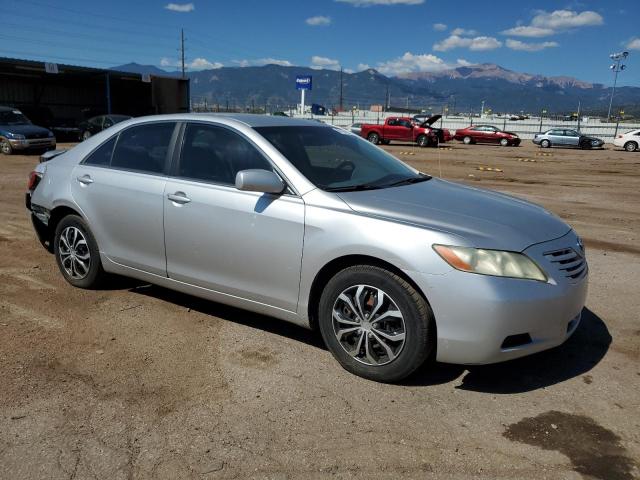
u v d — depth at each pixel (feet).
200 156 13.57
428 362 12.16
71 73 115.44
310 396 10.61
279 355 12.33
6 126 67.77
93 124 97.91
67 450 8.89
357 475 8.38
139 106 139.85
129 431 9.41
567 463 8.75
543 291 10.27
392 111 286.05
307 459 8.74
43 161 19.38
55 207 16.35
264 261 12.15
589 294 16.99
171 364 11.82
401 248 10.44
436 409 10.25
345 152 14.06
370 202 11.48
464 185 14.76
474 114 275.80
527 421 9.91
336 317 11.46
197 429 9.49
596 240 24.89
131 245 14.67
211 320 14.30
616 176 58.08
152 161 14.44
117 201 14.69
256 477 8.32
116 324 13.92
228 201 12.59
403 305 10.57
